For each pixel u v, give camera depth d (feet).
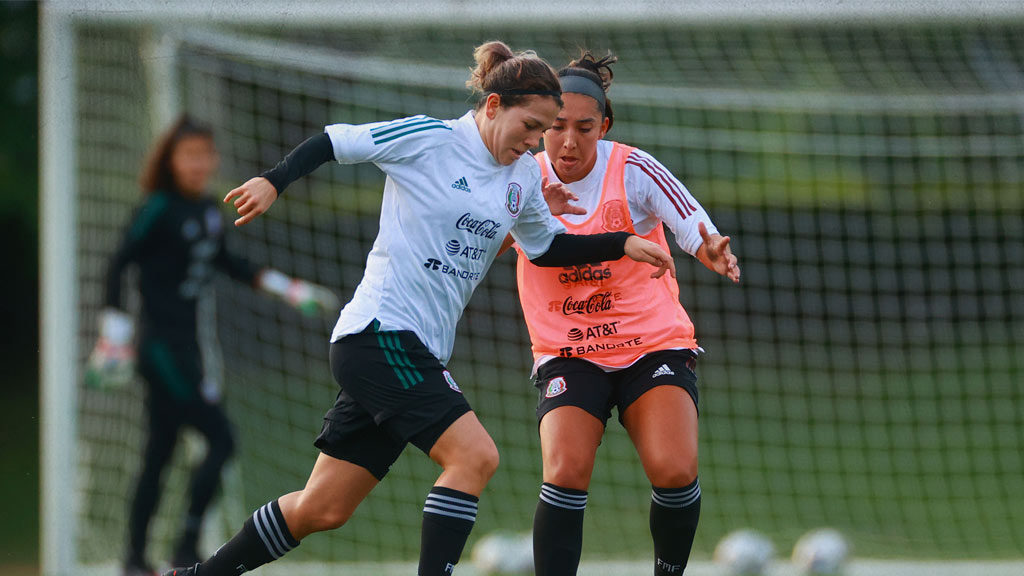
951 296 173.58
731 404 151.74
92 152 84.94
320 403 127.13
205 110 97.45
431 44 117.08
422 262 43.73
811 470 122.83
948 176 169.07
